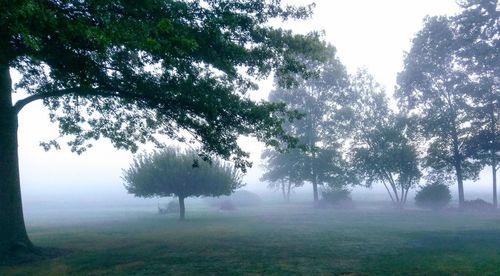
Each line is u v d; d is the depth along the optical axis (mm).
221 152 14805
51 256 14992
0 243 14258
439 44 41781
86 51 9539
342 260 13047
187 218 34906
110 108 17672
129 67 12266
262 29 13664
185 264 12617
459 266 11742
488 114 40062
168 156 33938
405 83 44469
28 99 14945
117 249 16375
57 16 7898
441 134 42125
